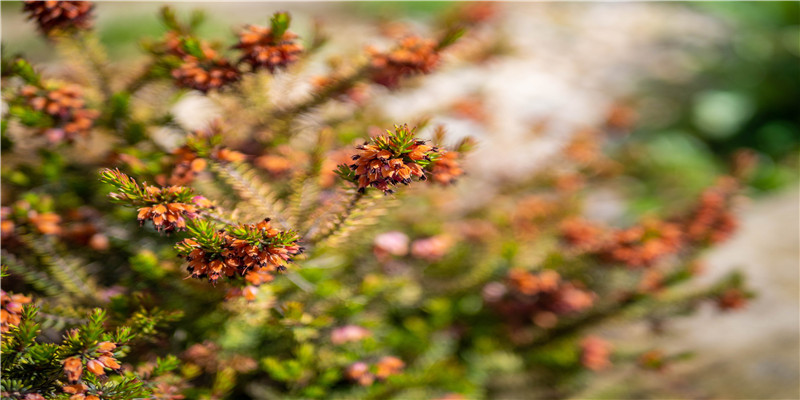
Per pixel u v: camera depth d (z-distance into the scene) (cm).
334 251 51
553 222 62
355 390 50
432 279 59
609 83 142
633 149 110
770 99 151
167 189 40
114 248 50
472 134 83
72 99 47
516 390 61
